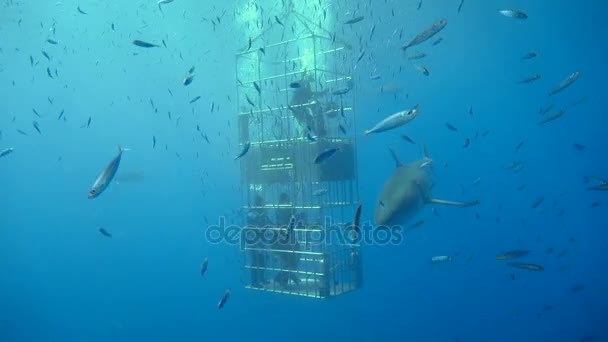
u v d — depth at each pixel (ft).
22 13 58.08
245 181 25.09
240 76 27.20
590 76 69.77
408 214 16.42
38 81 85.25
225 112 74.74
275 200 24.79
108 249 75.51
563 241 63.98
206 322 47.09
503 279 51.37
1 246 85.71
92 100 89.92
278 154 23.75
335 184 24.25
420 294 48.19
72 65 76.23
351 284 23.52
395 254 57.36
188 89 76.48
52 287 67.36
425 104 80.07
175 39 63.57
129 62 72.33
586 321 44.34
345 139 24.35
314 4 40.75
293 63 25.07
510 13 20.27
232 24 55.98
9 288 68.95
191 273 62.13
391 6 52.08
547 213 66.54
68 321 54.29
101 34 64.08
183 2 53.31
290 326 43.42
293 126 23.86
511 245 60.03
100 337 48.34
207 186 80.18
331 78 26.58
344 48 25.90
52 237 88.07
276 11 47.21
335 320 43.55
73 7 56.39
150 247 73.87
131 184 88.07
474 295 47.83
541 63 71.10
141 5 54.90
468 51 70.79
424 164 18.25
